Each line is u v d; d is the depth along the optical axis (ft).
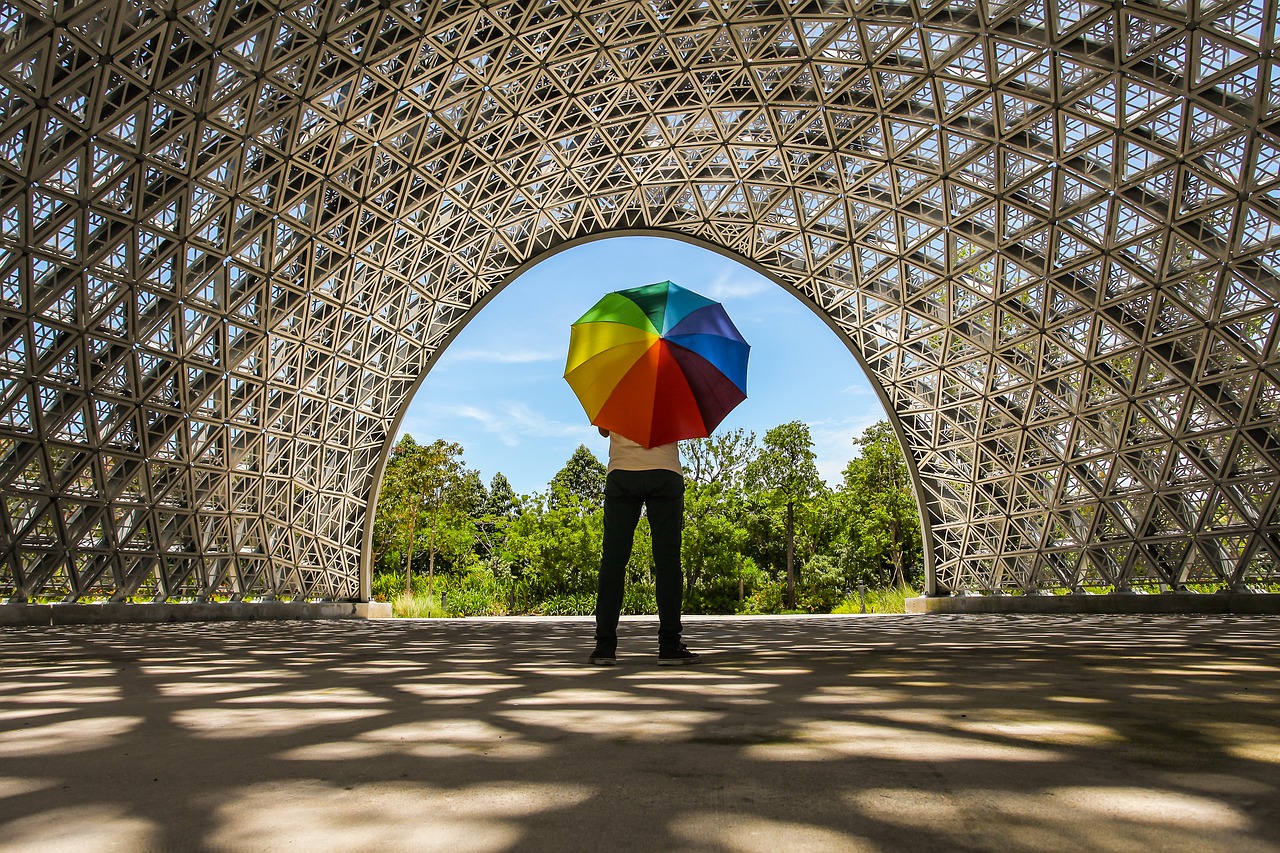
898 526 187.62
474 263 120.98
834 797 7.91
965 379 109.70
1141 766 9.28
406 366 121.29
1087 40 73.67
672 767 9.40
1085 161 83.92
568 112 101.35
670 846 6.38
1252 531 82.02
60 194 65.00
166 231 76.23
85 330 73.46
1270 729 11.87
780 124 102.63
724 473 179.22
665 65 95.35
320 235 94.38
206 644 40.14
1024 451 105.40
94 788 8.59
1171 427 87.71
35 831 6.92
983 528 114.32
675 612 24.97
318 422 107.96
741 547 175.94
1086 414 96.12
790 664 23.99
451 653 31.73
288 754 10.45
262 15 68.49
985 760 9.65
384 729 12.48
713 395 24.53
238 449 95.76
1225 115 68.85
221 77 70.33
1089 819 7.07
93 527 80.79
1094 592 102.32
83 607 79.20
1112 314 89.45
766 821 7.09
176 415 86.53
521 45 87.51
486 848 6.38
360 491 118.32
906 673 20.84
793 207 114.42
